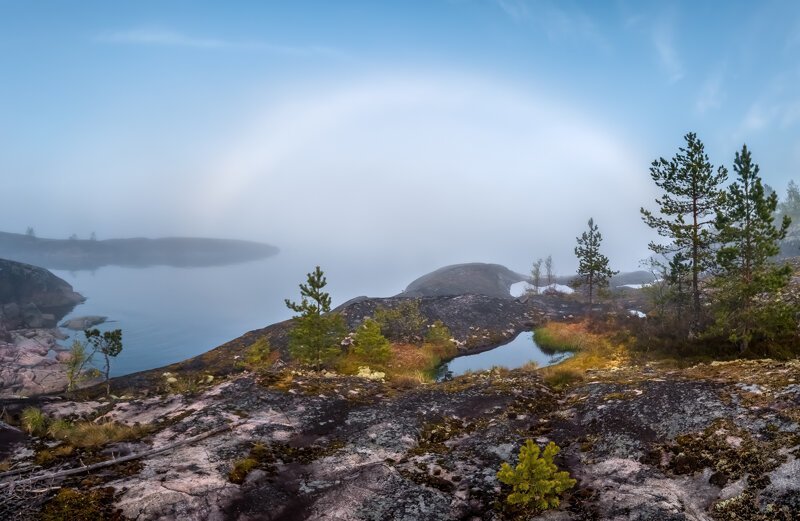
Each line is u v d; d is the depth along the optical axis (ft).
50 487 35.70
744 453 33.83
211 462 41.50
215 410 55.01
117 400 63.16
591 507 32.58
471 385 67.10
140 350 297.12
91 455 42.70
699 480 32.99
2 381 183.32
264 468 40.83
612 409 48.44
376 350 132.26
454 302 208.95
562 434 46.39
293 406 57.62
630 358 104.32
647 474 35.53
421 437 49.67
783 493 28.40
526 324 193.88
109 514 32.07
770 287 81.61
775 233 87.30
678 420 41.78
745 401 41.63
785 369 47.78
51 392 174.09
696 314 104.73
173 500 34.04
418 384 75.36
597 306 226.38
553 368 75.00
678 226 100.94
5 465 39.78
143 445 45.52
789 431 34.47
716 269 99.04
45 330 322.14
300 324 114.42
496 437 47.16
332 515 33.81
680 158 100.58
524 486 32.40
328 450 46.01
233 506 34.42
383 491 37.06
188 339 356.18
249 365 145.07
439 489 37.32
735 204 91.50
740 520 27.86
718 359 85.92
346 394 64.13
